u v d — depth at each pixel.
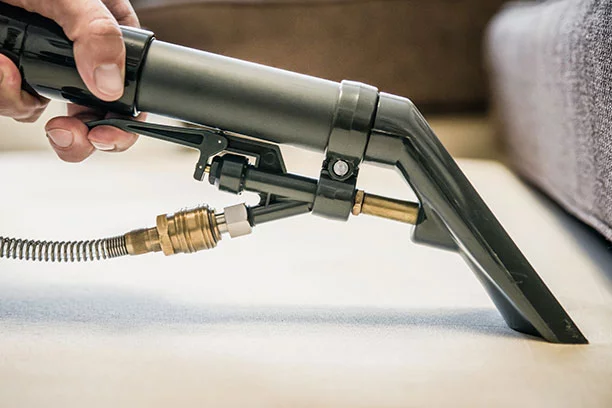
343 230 0.96
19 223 0.92
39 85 0.58
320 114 0.56
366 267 0.78
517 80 1.28
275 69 0.58
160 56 0.57
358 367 0.46
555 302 0.54
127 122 0.60
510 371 0.46
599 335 0.56
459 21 1.66
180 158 1.57
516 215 1.08
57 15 0.56
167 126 0.59
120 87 0.56
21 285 0.67
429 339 0.53
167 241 0.58
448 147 1.67
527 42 1.17
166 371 0.44
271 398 0.40
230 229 0.58
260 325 0.55
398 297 0.67
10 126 1.54
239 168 0.58
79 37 0.55
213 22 1.57
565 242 0.91
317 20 1.60
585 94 0.78
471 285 0.71
